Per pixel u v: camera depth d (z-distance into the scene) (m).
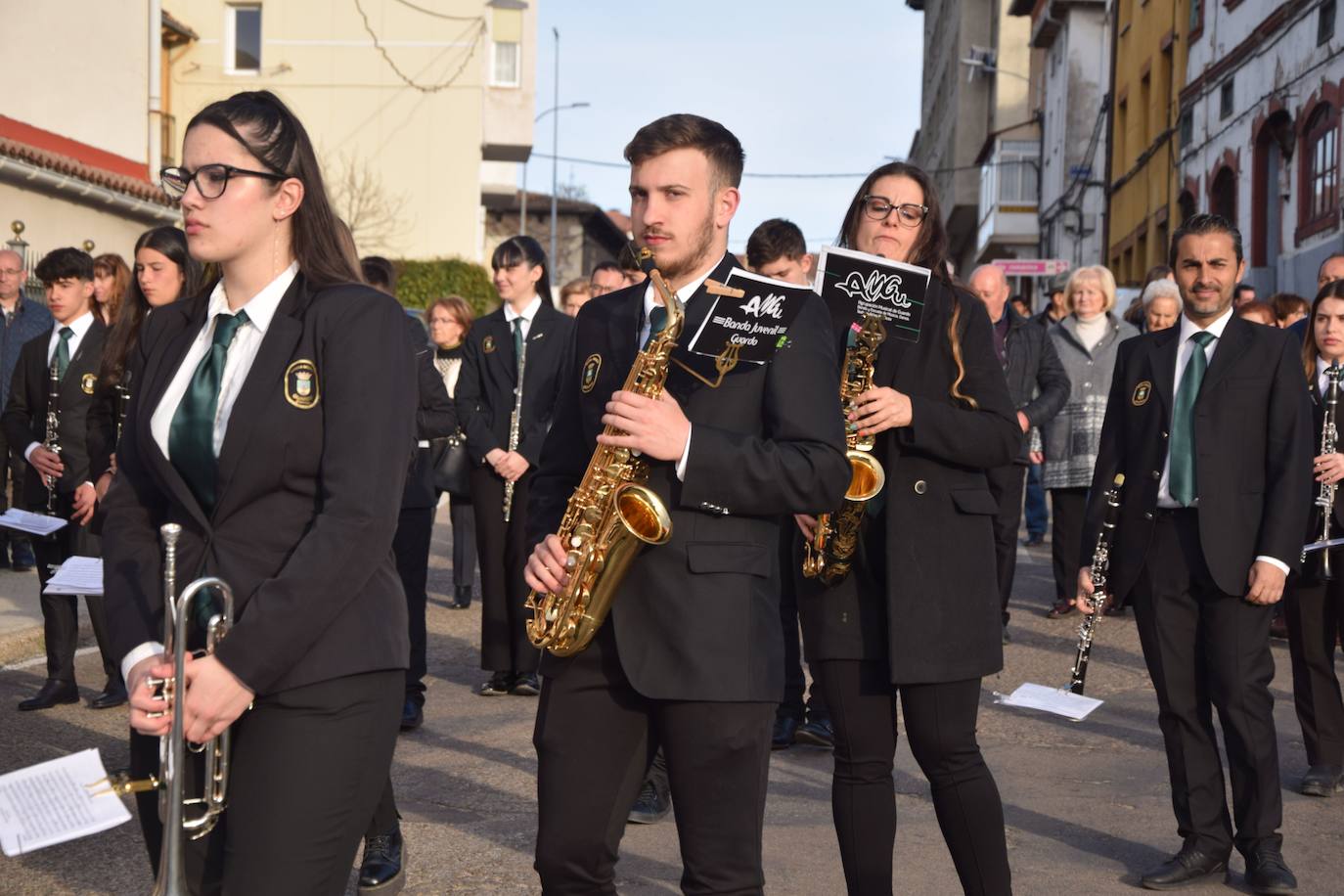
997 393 3.74
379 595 2.73
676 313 2.95
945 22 58.84
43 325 10.75
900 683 3.56
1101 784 5.73
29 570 10.67
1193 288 4.71
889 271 3.63
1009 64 45.28
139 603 2.73
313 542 2.54
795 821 5.19
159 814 2.55
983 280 8.34
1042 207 40.41
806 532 3.62
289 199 2.75
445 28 34.00
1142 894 4.49
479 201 34.22
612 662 3.00
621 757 3.03
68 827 2.38
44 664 7.78
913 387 3.72
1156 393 4.73
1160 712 4.68
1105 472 4.83
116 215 20.14
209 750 2.55
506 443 7.05
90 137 20.55
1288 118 19.59
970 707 3.67
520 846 4.86
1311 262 18.42
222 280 2.86
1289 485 4.54
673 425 2.85
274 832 2.55
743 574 2.95
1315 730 5.66
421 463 6.45
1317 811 5.38
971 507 3.69
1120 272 31.31
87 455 6.75
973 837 3.63
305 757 2.57
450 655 8.31
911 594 3.59
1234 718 4.55
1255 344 4.66
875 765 3.70
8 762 5.82
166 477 2.70
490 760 5.96
